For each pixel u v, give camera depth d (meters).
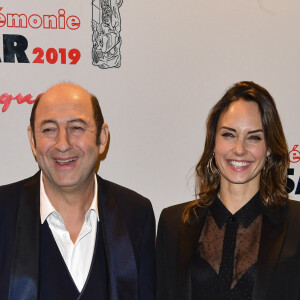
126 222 1.79
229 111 1.70
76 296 1.67
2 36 2.36
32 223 1.67
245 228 1.72
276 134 1.69
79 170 1.66
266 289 1.58
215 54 2.60
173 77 2.57
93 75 2.47
